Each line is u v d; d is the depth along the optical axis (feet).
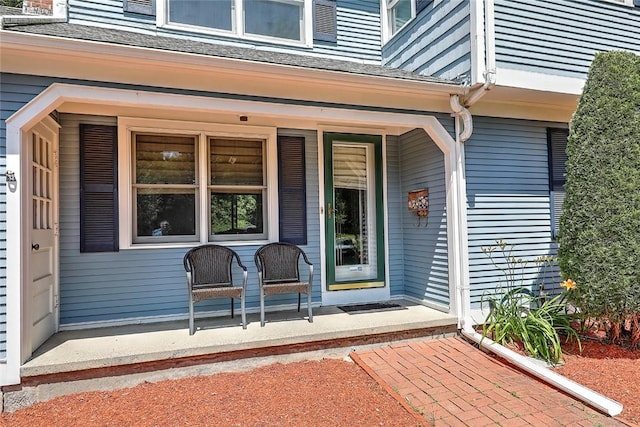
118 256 14.16
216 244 15.30
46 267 12.37
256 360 12.06
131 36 13.52
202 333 12.73
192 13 16.46
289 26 18.01
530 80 14.07
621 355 12.26
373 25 19.60
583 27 14.99
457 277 14.43
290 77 11.98
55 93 10.31
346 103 13.33
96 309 13.88
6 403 9.82
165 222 14.88
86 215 13.82
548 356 11.96
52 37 9.60
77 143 13.83
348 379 11.15
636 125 12.26
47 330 12.36
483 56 13.55
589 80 13.32
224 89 11.92
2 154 9.89
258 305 15.70
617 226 12.07
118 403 9.84
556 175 16.25
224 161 15.64
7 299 9.83
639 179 12.09
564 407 9.54
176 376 11.27
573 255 12.91
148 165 14.69
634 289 11.86
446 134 14.47
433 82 13.42
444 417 9.12
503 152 15.43
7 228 9.86
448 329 14.33
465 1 14.14
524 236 15.55
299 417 9.07
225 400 9.91
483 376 11.27
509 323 13.05
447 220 14.93
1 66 9.90
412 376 11.25
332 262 16.92
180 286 14.83
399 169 18.10
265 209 16.16
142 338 12.26
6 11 15.93
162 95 11.31
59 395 10.24
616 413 9.10
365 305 16.61
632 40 15.80
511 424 8.83
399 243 18.03
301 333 12.61
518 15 14.06
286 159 16.29
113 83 10.87
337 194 17.34
